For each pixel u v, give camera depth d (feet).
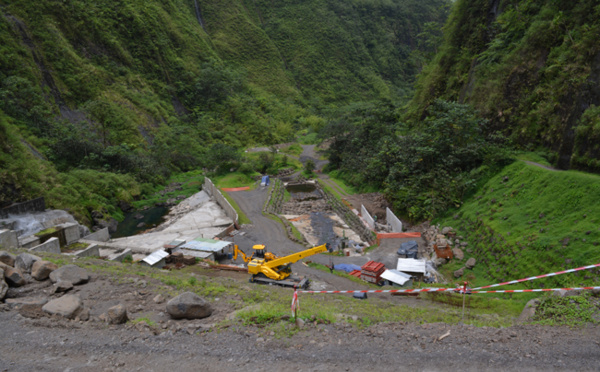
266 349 31.40
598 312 37.63
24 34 228.43
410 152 148.46
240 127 340.80
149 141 253.44
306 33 616.80
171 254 93.81
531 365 29.25
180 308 37.24
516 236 89.51
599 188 80.74
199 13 536.83
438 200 124.57
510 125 128.16
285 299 51.19
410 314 49.01
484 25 168.04
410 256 101.24
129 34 329.52
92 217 142.51
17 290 42.37
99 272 52.85
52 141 183.01
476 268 93.45
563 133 106.22
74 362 28.91
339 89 568.41
